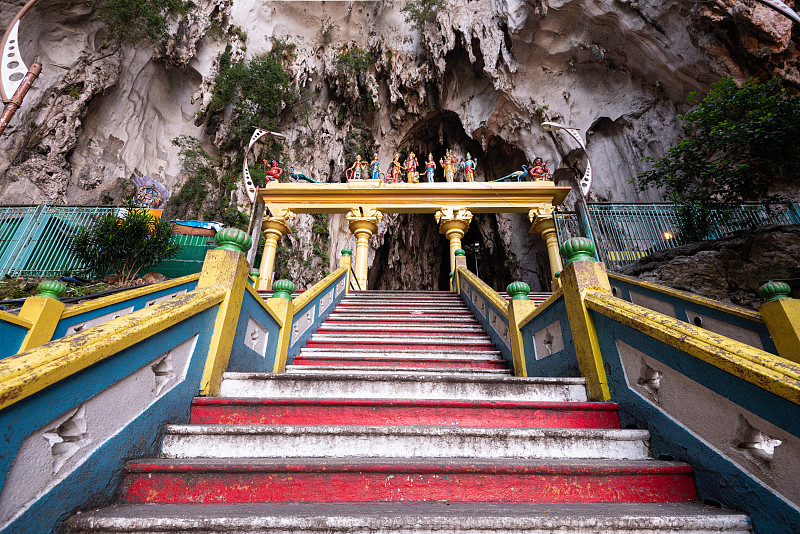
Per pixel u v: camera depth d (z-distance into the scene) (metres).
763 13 11.98
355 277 9.12
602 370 2.32
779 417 1.23
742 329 3.35
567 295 2.69
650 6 14.93
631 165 17.52
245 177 8.82
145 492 1.51
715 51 13.28
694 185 10.65
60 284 3.53
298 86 22.16
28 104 16.55
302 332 4.67
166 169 21.75
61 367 1.20
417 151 25.41
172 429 1.84
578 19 17.44
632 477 1.58
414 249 26.08
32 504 1.09
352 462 1.58
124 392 1.60
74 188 17.34
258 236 10.55
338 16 23.47
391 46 22.50
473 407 2.14
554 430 1.86
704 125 8.58
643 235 9.27
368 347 4.68
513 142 20.98
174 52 20.61
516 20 18.47
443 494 1.54
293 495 1.53
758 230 7.41
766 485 1.28
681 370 1.69
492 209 10.60
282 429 1.83
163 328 1.84
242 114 20.17
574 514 1.32
